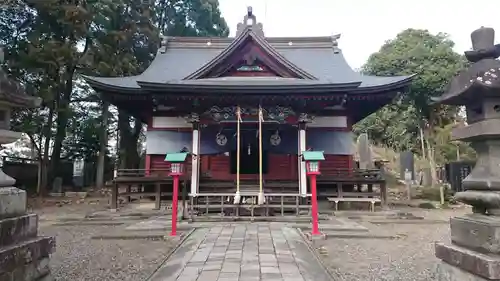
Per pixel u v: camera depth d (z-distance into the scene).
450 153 20.59
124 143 27.06
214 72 14.48
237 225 10.44
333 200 13.73
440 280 3.79
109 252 7.56
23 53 17.52
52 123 22.08
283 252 7.04
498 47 3.54
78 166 28.11
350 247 8.08
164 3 30.27
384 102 16.09
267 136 13.91
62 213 14.46
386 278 5.76
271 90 12.61
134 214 13.16
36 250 3.79
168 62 19.31
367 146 24.06
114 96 15.40
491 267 2.92
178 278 5.39
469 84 3.52
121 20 22.30
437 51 22.39
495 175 3.38
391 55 24.11
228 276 5.46
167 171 16.47
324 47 20.42
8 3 17.97
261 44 14.19
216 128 13.86
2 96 3.64
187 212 12.15
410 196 19.00
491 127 3.32
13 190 3.76
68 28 19.09
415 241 8.81
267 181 15.04
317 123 16.64
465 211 14.88
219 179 15.20
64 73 19.56
